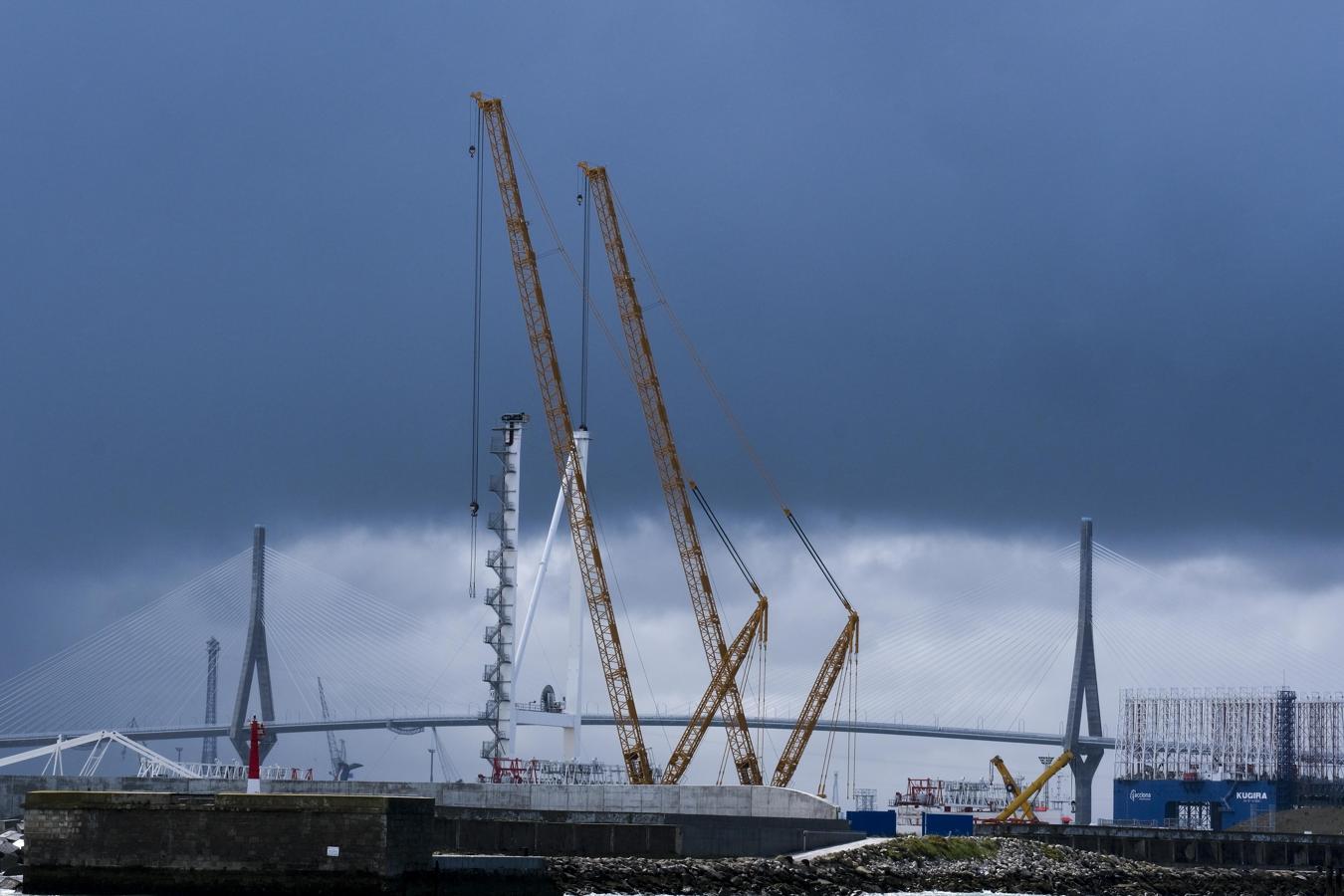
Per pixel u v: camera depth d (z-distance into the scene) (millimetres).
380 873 183500
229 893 185875
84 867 189750
